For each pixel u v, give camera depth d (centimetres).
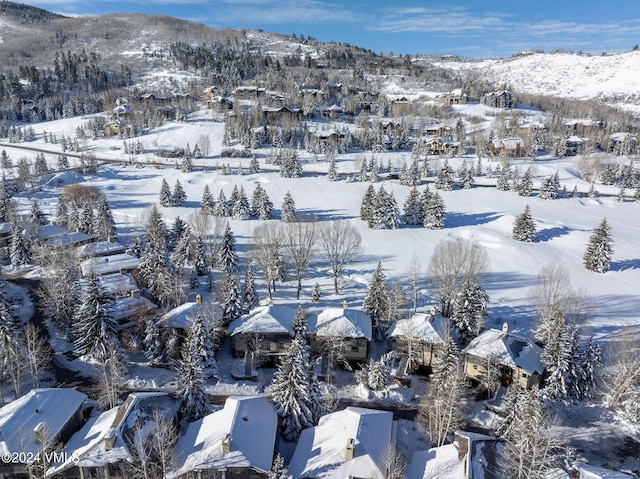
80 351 6019
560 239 10869
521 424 4222
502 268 9344
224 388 5716
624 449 4878
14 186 13175
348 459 4034
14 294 7719
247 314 6588
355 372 6103
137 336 6338
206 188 12188
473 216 12388
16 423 4169
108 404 4962
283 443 4716
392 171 16588
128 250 8606
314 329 6388
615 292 8481
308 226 9169
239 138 19338
